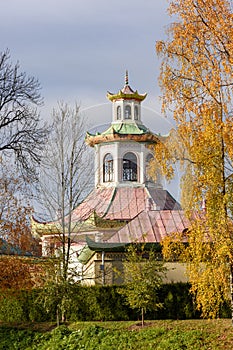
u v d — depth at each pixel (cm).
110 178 4516
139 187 4491
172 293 3122
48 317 3334
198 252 2253
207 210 2238
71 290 3086
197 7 2344
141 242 3622
